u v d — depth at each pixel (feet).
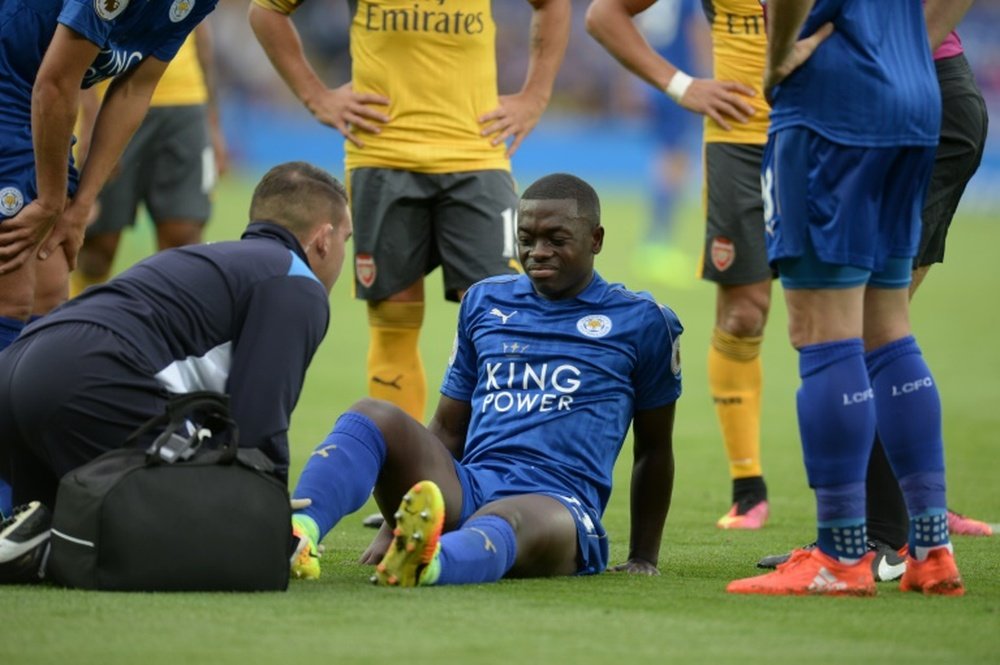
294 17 341.62
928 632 42.78
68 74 56.08
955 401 122.83
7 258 59.06
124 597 44.57
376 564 55.11
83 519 45.50
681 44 181.06
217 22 356.59
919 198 50.75
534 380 55.47
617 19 79.15
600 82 392.06
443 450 52.80
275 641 39.42
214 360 48.91
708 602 47.11
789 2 46.93
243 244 50.42
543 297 56.80
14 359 48.73
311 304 49.06
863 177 48.55
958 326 176.65
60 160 57.82
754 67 77.20
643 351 55.42
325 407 113.80
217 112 107.04
